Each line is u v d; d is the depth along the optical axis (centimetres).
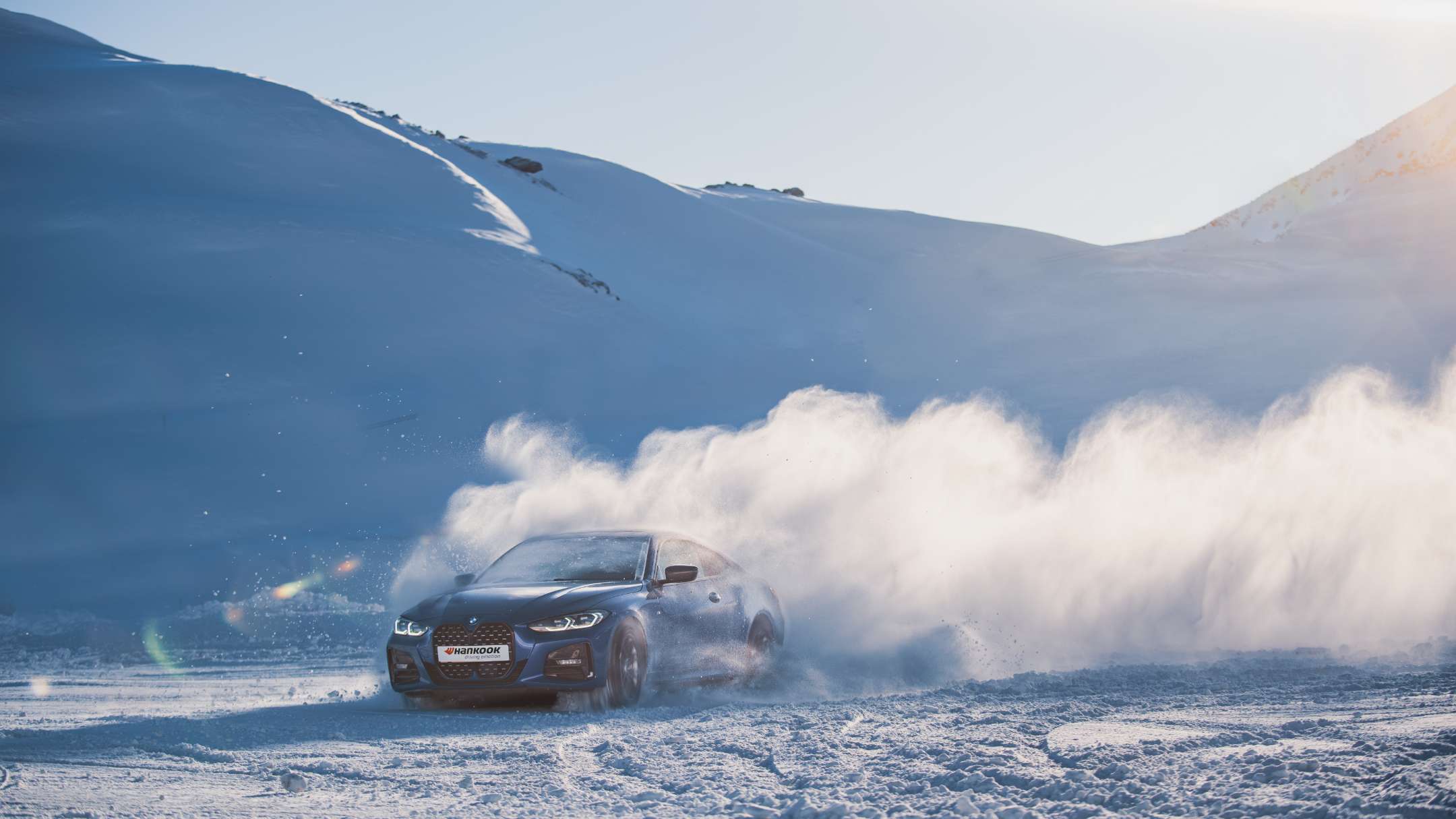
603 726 734
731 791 491
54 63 7950
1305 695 741
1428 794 352
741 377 5081
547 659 839
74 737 691
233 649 1473
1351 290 7388
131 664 1319
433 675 852
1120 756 514
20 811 457
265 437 3259
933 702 788
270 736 706
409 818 454
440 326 4597
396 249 5241
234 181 6134
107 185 5528
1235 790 419
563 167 12606
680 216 11594
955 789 474
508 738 688
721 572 1037
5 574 2081
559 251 7631
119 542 2366
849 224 14625
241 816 460
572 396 4278
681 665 930
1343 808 364
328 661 1343
